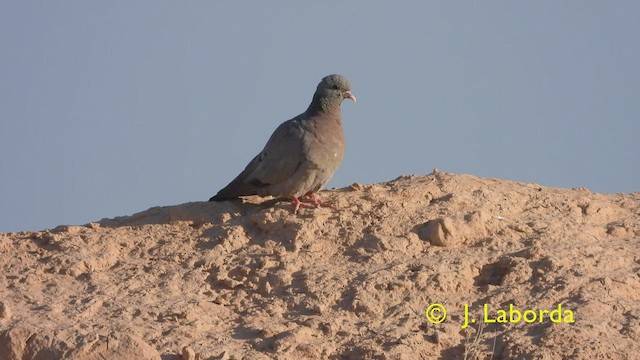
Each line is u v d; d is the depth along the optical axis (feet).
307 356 42.98
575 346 42.65
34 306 47.65
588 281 47.55
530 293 46.88
